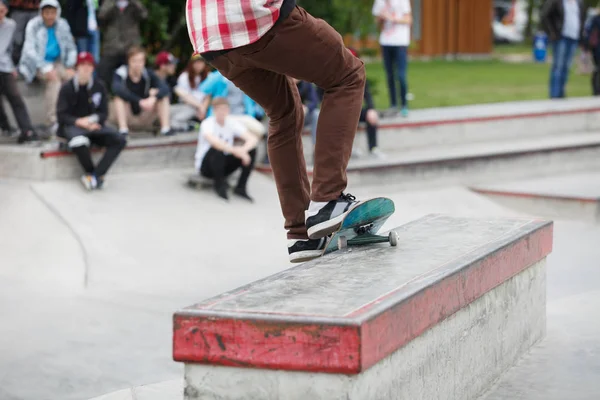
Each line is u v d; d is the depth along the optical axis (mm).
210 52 4531
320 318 3688
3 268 9844
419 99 21375
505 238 5633
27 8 14945
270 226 11938
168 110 13820
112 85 13891
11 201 11523
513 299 5820
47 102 14359
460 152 15398
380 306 3865
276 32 4453
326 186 4844
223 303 4012
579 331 6648
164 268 10070
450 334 4777
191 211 12031
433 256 5047
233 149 12500
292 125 5047
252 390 3828
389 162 14125
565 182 14859
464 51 45062
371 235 5480
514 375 5676
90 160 12031
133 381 6977
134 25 15312
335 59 4660
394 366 4082
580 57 31984
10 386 6824
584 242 11742
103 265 10008
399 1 16516
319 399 3734
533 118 17500
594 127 18422
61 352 7555
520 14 59375
